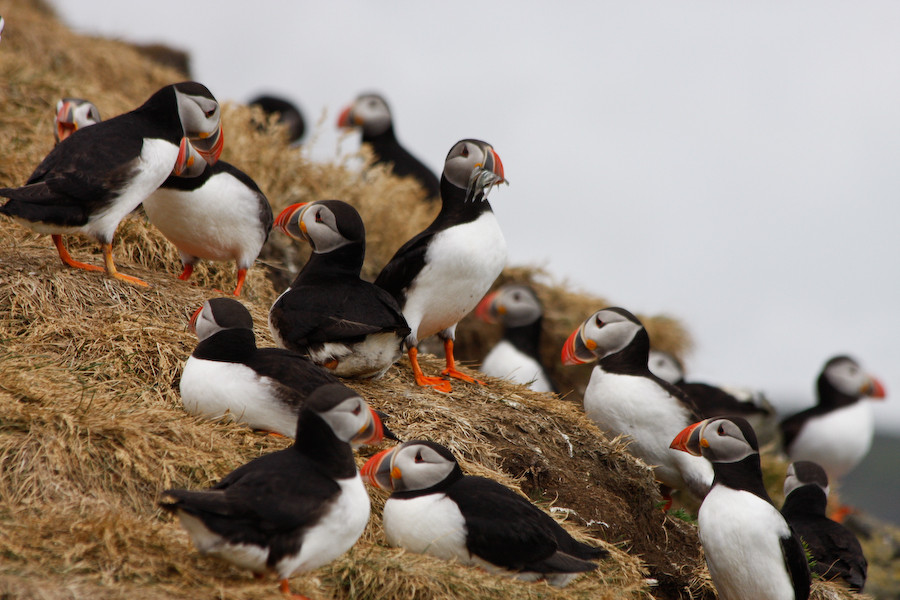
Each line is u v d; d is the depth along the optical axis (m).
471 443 10.30
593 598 8.48
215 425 8.81
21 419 8.12
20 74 16.50
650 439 12.26
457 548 8.28
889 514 38.75
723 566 9.56
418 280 11.00
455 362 12.43
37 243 11.95
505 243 11.48
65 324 10.10
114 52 24.12
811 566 11.81
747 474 9.65
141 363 9.80
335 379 9.05
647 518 11.37
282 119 26.16
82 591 6.41
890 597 16.98
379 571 7.73
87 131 10.34
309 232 10.41
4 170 13.51
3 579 6.29
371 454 9.62
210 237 11.79
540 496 10.44
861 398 20.67
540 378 17.67
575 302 21.23
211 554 6.67
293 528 6.75
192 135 11.04
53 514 7.37
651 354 19.34
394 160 21.55
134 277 11.48
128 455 8.09
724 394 18.67
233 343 8.91
